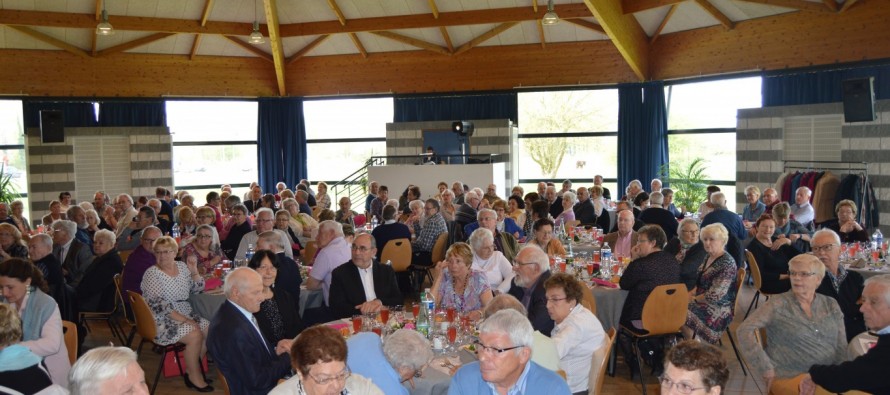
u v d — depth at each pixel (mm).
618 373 5070
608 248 6387
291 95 14633
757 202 8508
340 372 2322
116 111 13539
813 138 10359
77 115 13281
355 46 14070
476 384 2607
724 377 2104
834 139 10125
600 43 12984
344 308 4547
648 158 12773
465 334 3727
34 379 2680
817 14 10312
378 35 13500
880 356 2895
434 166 12430
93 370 2133
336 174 15016
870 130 9516
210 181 14727
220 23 12438
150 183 13594
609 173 13633
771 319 3510
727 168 12164
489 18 11664
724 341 5840
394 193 12578
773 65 10938
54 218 9148
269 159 14664
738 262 5691
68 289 5590
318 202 11359
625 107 12906
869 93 9156
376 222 9555
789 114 10531
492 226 6012
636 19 11930
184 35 13297
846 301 4180
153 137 13562
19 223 9000
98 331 6598
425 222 7766
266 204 9445
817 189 9648
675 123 12781
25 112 12914
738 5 10883
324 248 5246
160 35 13102
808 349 3426
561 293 3311
